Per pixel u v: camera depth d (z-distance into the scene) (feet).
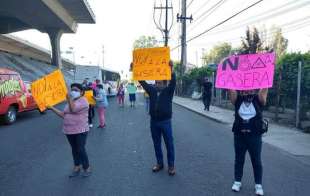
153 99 22.80
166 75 22.47
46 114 63.00
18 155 28.81
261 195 18.98
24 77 103.96
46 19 125.39
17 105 51.13
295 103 46.93
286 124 46.01
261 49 63.16
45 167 24.85
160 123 22.74
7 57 111.34
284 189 20.24
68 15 134.51
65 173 23.29
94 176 22.50
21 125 48.03
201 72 106.11
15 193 19.35
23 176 22.65
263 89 18.44
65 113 21.77
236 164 19.69
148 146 32.30
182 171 23.73
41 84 21.30
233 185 19.77
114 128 44.57
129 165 25.26
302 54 47.60
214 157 28.07
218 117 55.98
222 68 19.56
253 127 18.49
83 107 21.63
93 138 36.76
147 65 22.80
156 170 23.58
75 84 21.88
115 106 84.74
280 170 24.47
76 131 21.72
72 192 19.48
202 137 38.04
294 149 31.30
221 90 82.12
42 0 98.48
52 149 31.12
